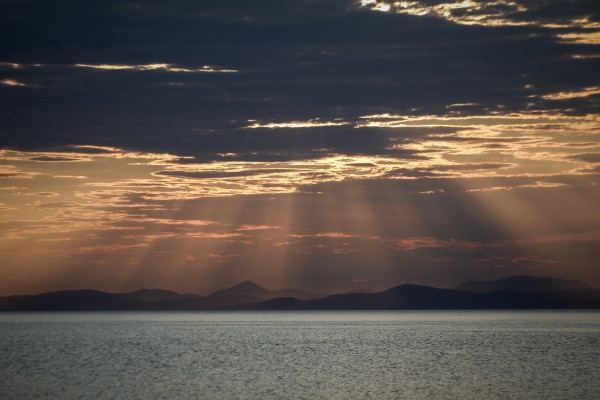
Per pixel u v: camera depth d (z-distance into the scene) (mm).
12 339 150250
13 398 60031
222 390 63562
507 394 60562
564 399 57625
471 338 145625
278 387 65375
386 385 66500
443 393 61156
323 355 101938
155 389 64562
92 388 65625
